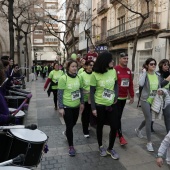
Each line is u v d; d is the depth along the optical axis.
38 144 2.58
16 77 10.47
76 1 21.56
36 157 2.64
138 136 5.28
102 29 25.94
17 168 2.01
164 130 5.70
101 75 4.06
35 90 14.96
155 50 15.21
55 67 8.30
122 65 4.82
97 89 4.12
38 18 21.02
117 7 21.27
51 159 4.18
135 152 4.46
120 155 4.33
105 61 4.00
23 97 5.34
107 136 5.36
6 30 31.05
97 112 4.14
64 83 4.32
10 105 5.20
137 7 17.02
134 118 6.96
